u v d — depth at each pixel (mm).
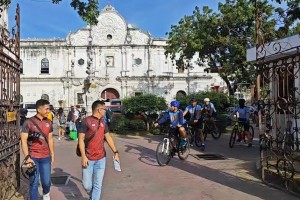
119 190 8102
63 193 7930
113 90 53969
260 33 8977
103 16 54031
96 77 52406
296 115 7871
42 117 6723
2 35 6852
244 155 13062
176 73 54438
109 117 20062
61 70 53469
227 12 27766
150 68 54062
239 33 28594
